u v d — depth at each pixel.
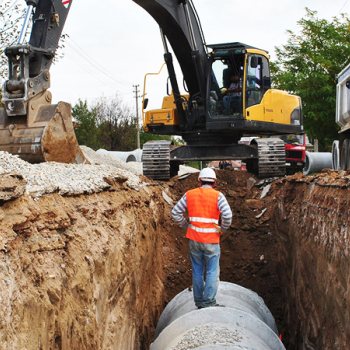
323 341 7.41
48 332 4.34
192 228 8.26
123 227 7.55
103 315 5.95
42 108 8.73
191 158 15.23
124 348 6.87
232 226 13.51
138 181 11.12
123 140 52.16
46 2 9.23
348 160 13.45
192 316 7.53
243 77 14.38
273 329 8.77
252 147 15.20
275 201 13.60
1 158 6.25
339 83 13.67
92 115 50.56
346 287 6.34
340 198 7.35
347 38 24.81
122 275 7.02
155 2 13.21
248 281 12.32
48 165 7.55
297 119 15.98
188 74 14.95
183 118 15.47
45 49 8.99
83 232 5.85
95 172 8.14
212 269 8.20
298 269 9.79
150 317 9.54
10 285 3.85
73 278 5.10
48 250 4.85
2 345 3.47
